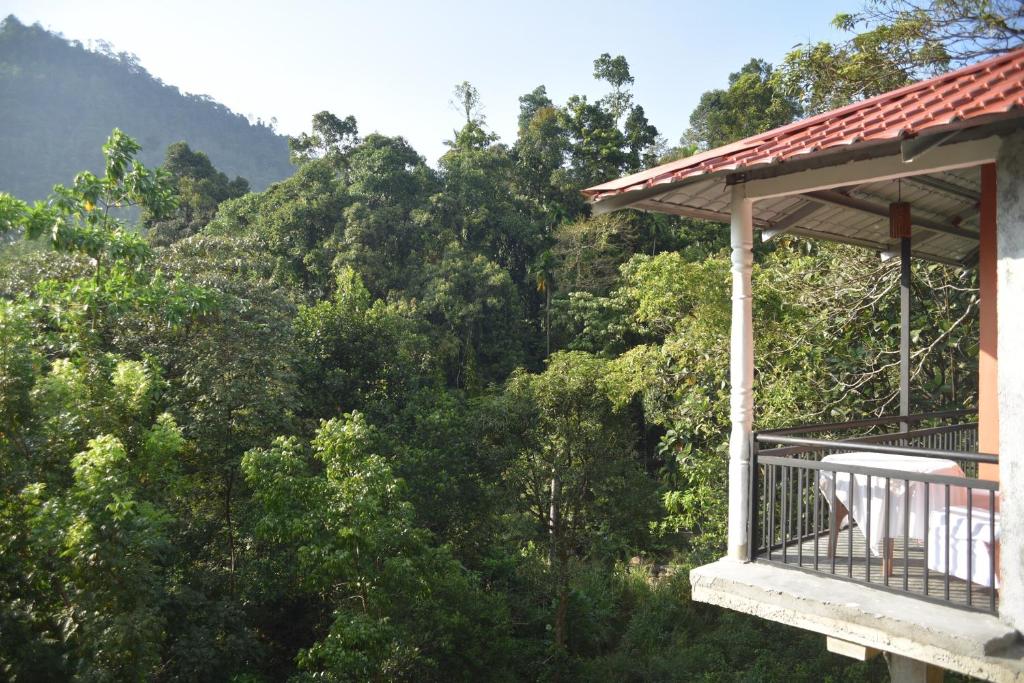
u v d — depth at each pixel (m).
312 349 21.56
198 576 12.17
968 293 11.50
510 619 17.42
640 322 21.23
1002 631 3.65
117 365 10.25
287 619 14.35
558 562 19.50
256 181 166.62
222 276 16.59
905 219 6.22
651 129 55.69
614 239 44.25
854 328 12.55
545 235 49.88
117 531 7.45
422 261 45.50
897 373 11.87
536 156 55.34
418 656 11.99
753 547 5.02
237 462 13.94
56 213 11.96
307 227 46.03
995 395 4.94
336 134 59.94
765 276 14.29
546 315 44.00
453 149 59.28
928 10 12.93
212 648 10.52
